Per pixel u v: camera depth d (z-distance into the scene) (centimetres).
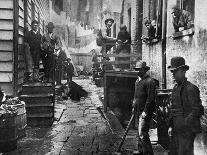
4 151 666
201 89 715
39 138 780
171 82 962
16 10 941
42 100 959
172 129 483
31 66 1109
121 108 1268
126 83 1271
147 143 604
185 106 453
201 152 598
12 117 669
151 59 1225
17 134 716
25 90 974
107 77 1249
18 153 655
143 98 612
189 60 802
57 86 1595
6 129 663
